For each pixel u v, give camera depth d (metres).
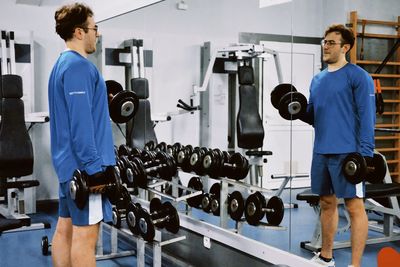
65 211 2.34
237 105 3.16
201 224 3.10
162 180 3.37
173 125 3.85
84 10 2.23
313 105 2.60
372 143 2.30
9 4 5.00
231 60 3.19
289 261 2.45
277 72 2.85
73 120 2.07
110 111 3.07
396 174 2.26
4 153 4.29
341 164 2.45
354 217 2.37
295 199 2.69
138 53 4.18
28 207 4.88
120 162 3.29
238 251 2.78
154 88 4.03
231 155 3.06
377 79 2.31
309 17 2.63
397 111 2.22
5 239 3.97
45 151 5.18
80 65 2.11
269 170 2.85
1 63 4.78
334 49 2.44
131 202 2.97
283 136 2.79
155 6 3.96
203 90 3.48
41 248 3.72
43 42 5.18
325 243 2.49
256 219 2.80
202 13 3.51
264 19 2.92
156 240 2.88
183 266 3.18
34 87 5.14
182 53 3.74
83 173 2.09
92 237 2.21
